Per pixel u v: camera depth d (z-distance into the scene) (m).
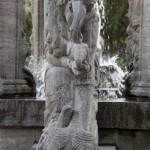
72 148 5.02
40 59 11.67
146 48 7.52
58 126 5.27
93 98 5.62
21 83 7.94
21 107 6.86
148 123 6.67
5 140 6.98
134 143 6.78
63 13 5.66
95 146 5.17
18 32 8.02
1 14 7.77
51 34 5.72
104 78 9.97
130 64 8.23
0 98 7.41
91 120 5.50
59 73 5.64
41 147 5.20
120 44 21.14
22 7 8.12
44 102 6.83
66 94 5.59
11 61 7.88
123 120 6.73
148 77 7.44
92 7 5.51
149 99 7.12
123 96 8.09
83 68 5.30
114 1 21.23
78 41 5.43
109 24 21.14
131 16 8.45
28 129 6.93
